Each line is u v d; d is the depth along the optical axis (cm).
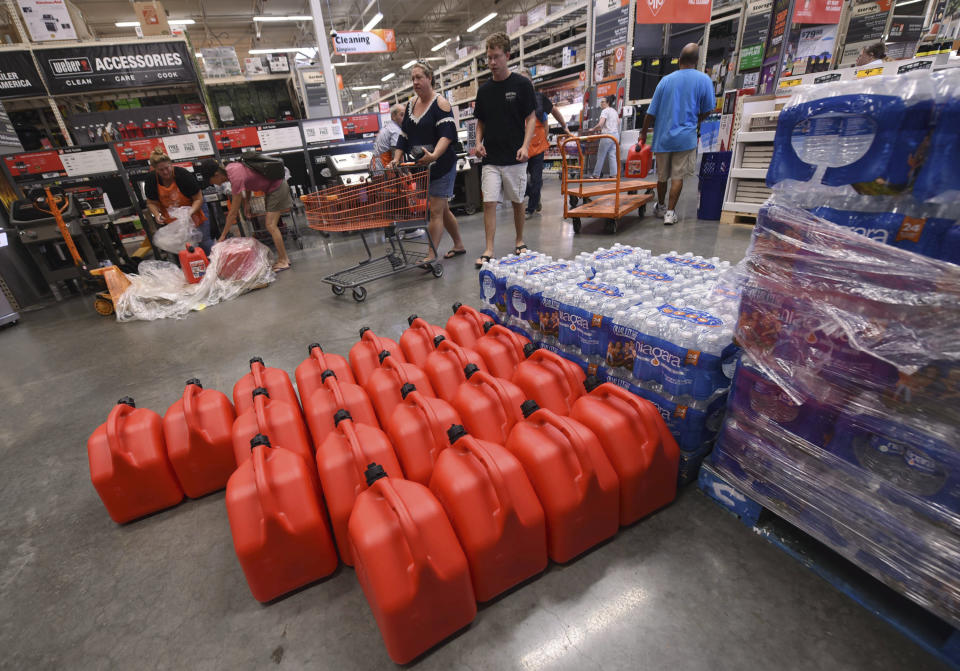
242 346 297
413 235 589
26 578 140
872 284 97
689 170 475
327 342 285
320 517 121
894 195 98
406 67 2073
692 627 108
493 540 108
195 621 121
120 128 609
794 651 101
